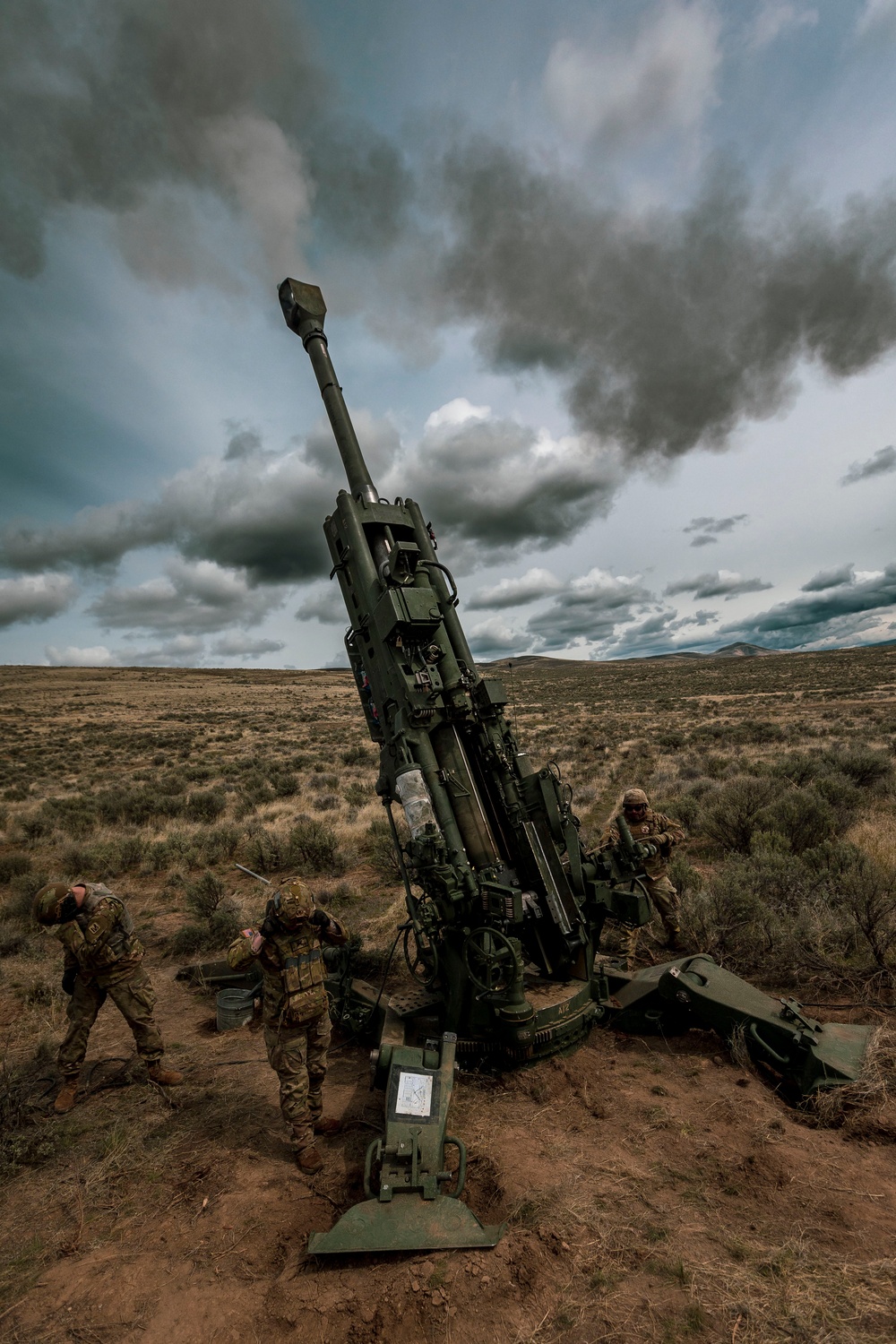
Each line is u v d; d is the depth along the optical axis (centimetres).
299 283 647
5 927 892
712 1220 310
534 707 6394
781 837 945
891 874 761
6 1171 400
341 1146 410
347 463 608
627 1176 347
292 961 398
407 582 543
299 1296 286
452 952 464
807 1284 267
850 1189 328
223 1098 477
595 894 498
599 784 1861
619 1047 497
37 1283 310
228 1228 338
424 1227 302
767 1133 379
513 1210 327
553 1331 255
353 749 3769
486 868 475
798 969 589
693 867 902
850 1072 396
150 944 882
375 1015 525
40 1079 513
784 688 6675
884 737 2503
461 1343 255
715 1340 245
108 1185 382
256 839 1318
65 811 2039
